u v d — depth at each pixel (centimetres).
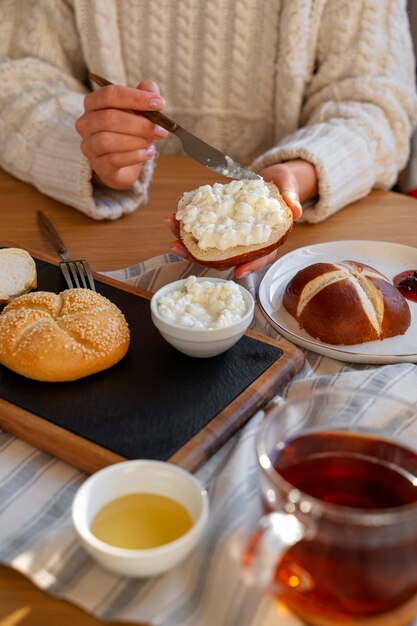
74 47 183
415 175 203
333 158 145
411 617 58
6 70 171
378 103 168
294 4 165
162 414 83
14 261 110
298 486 62
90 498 64
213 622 59
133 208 144
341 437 65
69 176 142
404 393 87
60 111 163
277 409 66
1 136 162
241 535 64
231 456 75
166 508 65
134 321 102
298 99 177
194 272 116
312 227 141
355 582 55
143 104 131
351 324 99
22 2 180
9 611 61
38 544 66
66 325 91
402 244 128
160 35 175
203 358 93
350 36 171
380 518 51
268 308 110
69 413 82
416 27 203
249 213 104
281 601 59
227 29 173
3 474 76
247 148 191
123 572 61
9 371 90
